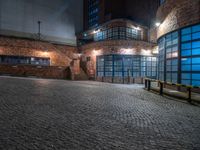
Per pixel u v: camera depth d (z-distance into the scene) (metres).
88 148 4.21
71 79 27.66
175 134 5.36
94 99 10.50
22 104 8.19
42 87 14.31
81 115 6.95
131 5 40.19
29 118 6.24
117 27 29.92
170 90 15.74
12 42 27.45
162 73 18.75
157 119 6.89
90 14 47.94
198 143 4.75
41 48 30.09
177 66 15.73
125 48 27.41
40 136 4.77
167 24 17.16
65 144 4.36
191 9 14.07
